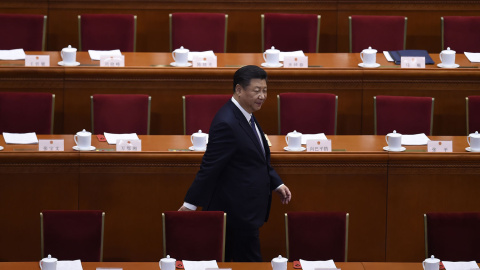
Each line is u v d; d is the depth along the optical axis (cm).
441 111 2105
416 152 1706
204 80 2047
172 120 2062
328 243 1550
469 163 1712
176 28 2286
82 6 2406
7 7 2391
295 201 1719
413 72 2070
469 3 2450
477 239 1557
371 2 2445
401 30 2306
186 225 1488
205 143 1719
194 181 1534
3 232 1697
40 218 1603
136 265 1402
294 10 2447
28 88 2034
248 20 2445
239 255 1570
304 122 1956
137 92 2047
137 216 1708
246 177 1534
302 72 2056
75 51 2059
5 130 1939
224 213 1491
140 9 2422
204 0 2423
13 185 1683
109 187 1695
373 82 2077
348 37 2467
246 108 1530
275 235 1731
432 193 1723
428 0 2445
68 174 1688
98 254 1516
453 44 2336
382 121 1977
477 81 2088
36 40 2269
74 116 2048
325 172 1709
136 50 2445
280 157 1694
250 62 2123
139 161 1686
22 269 1374
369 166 1709
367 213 1725
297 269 1407
